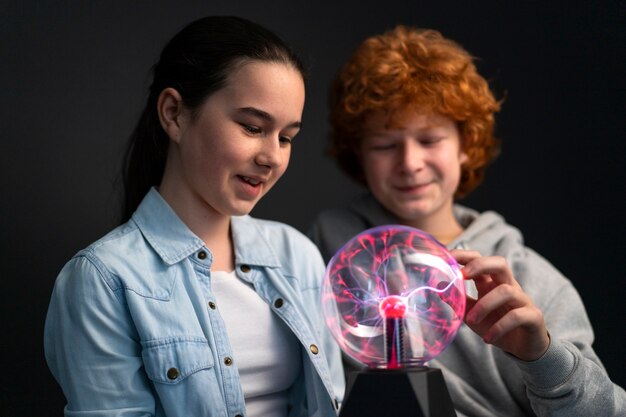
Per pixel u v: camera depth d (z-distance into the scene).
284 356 1.35
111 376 1.21
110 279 1.24
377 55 1.81
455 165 1.78
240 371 1.30
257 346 1.32
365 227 1.90
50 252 1.95
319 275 1.48
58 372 1.28
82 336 1.21
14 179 1.90
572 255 2.44
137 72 2.09
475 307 1.26
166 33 2.13
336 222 1.91
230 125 1.23
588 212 2.43
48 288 1.95
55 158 1.97
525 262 1.79
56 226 1.96
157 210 1.33
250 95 1.22
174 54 1.33
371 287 1.12
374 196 1.93
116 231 1.33
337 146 1.98
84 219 2.01
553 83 2.47
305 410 1.37
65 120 1.98
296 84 1.27
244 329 1.32
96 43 2.03
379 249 1.15
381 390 1.03
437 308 1.12
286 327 1.36
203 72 1.25
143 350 1.22
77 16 2.00
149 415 1.21
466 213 1.97
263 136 1.26
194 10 2.17
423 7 2.47
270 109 1.23
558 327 1.65
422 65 1.75
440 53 1.82
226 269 1.37
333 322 1.15
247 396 1.31
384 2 2.46
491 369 1.65
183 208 1.34
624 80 2.40
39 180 1.94
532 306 1.28
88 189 2.01
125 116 2.06
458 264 1.29
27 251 1.92
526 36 2.49
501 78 2.48
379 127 1.75
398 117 1.71
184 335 1.24
